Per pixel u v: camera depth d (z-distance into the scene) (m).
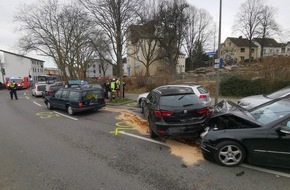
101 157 5.95
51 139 7.82
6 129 9.72
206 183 4.39
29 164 5.66
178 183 4.44
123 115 11.94
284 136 4.61
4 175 5.09
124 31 16.69
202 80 23.25
